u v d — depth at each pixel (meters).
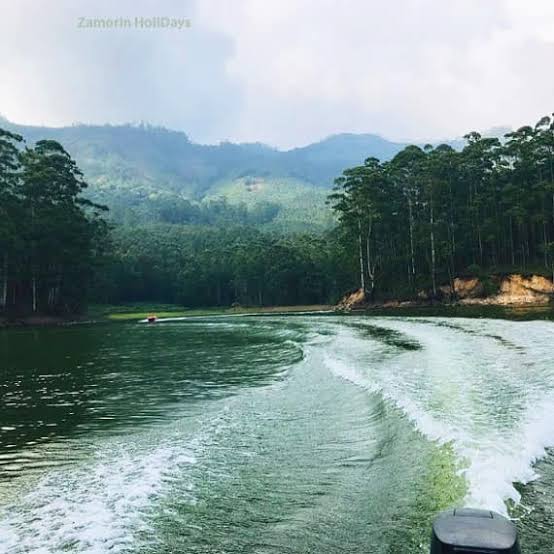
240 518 6.66
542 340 21.80
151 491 7.74
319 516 6.60
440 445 8.62
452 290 71.12
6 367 24.36
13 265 68.31
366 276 82.88
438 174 73.56
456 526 4.10
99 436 11.47
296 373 18.89
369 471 8.17
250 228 162.50
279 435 10.70
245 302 113.12
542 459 7.90
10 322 64.69
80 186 79.88
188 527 6.45
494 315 41.75
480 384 13.36
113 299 116.50
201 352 28.12
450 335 26.33
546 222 67.62
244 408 13.59
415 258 77.94
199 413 13.34
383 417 11.24
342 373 17.28
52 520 6.79
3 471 9.16
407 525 6.09
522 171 72.00
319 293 104.81
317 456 9.17
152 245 130.88
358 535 6.00
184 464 9.02
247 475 8.31
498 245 76.00
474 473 7.21
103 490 7.87
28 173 72.12
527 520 5.97
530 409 10.63
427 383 14.00
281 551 5.77
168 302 125.06
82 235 75.75
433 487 7.03
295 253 106.12
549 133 70.19
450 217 74.88
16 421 13.27
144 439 10.98
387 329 33.53
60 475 8.78
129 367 23.09
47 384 19.19
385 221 79.25
